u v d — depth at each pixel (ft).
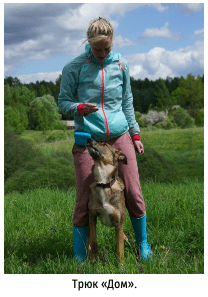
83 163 11.16
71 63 10.90
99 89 10.78
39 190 26.16
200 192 20.01
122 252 10.93
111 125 10.97
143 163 31.37
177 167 35.29
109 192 10.78
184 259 11.21
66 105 10.82
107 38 10.03
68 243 13.07
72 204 18.49
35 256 11.93
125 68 11.33
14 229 15.07
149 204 16.84
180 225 14.10
